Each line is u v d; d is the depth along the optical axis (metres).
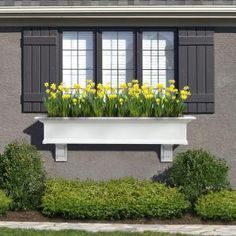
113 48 13.76
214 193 12.21
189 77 13.55
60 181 12.87
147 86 13.28
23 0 13.41
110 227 11.48
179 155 12.75
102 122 13.16
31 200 12.35
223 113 13.58
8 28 13.65
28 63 13.59
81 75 13.81
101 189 12.30
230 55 13.59
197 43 13.53
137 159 13.39
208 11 13.29
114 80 13.80
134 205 11.94
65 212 12.01
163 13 13.38
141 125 13.17
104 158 13.40
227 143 13.58
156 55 13.74
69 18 13.55
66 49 13.78
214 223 11.93
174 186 12.60
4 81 13.65
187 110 13.53
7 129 13.64
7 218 12.16
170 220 12.02
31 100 13.57
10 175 12.33
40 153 13.52
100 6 13.30
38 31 13.60
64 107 13.24
